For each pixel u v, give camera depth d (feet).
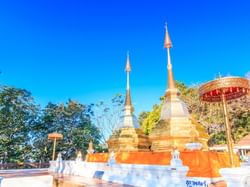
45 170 101.55
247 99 108.37
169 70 66.54
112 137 75.56
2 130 114.73
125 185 52.29
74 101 142.10
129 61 86.74
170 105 59.88
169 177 42.65
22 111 122.42
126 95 81.41
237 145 81.92
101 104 156.97
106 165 64.54
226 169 20.06
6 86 118.62
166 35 70.95
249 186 18.97
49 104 136.77
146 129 115.75
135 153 57.16
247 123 109.70
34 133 130.31
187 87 130.11
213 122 113.29
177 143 53.57
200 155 41.60
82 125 141.38
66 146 132.87
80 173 77.87
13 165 113.60
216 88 29.81
